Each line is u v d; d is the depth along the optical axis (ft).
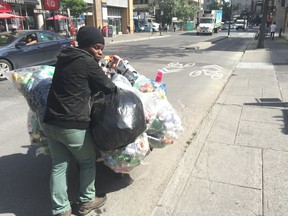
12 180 12.33
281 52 59.77
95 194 10.74
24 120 19.92
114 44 86.17
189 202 10.59
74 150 9.21
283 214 9.91
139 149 10.35
